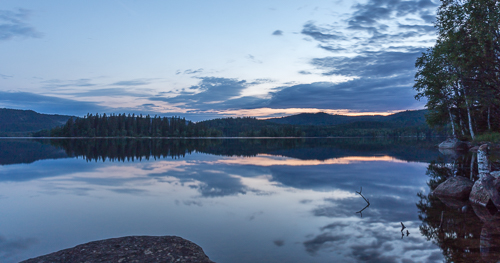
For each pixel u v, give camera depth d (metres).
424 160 27.25
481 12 20.64
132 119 173.00
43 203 11.26
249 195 12.44
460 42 23.17
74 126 153.38
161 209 10.28
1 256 6.54
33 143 77.69
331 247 6.73
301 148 52.62
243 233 7.77
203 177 17.53
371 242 6.98
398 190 13.43
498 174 11.59
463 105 34.41
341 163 25.52
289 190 13.50
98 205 10.90
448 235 7.32
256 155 35.78
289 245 6.87
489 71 23.97
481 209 9.85
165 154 37.50
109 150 46.25
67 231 8.14
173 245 6.33
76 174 19.05
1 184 15.39
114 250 5.97
